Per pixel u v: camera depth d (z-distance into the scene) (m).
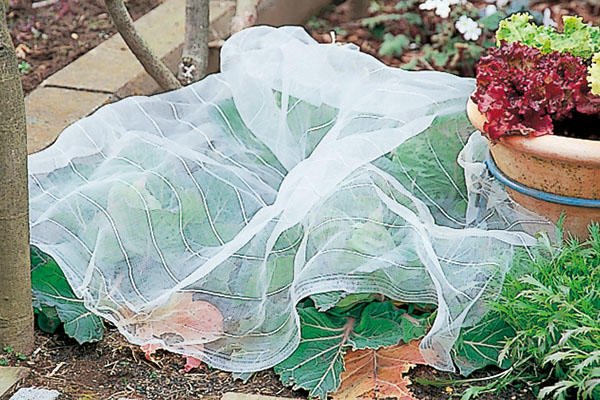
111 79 3.51
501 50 2.32
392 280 2.25
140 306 2.28
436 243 2.26
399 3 4.39
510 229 2.45
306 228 2.26
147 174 2.44
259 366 2.20
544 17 4.12
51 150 2.57
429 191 2.58
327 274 2.23
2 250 2.12
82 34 4.14
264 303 2.27
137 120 2.72
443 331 2.13
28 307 2.23
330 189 2.24
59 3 4.43
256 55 2.79
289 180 2.29
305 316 2.31
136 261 2.34
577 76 2.25
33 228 2.41
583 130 2.40
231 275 2.31
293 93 2.71
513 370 2.17
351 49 2.86
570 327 1.97
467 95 2.62
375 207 2.30
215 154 2.68
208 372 2.25
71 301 2.35
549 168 2.22
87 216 2.39
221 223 2.43
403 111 2.56
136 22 4.05
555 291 2.09
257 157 2.72
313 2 4.77
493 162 2.45
